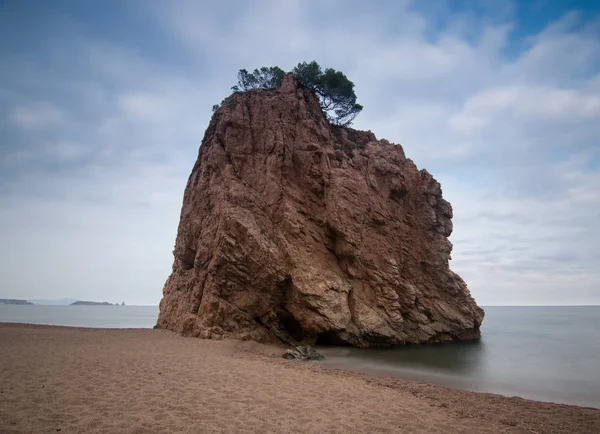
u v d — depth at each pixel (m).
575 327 61.28
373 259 33.00
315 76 43.19
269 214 31.38
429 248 38.62
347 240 31.52
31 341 21.20
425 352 27.91
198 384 12.60
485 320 89.88
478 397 14.02
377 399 12.49
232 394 11.66
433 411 11.61
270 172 32.75
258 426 9.09
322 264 31.05
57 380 12.18
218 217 30.59
